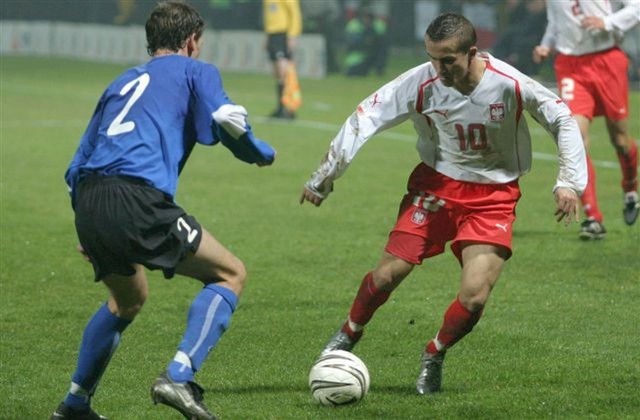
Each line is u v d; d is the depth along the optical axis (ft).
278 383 68.13
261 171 168.04
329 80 353.72
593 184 115.85
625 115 117.70
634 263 104.73
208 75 57.67
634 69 321.52
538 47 119.75
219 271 57.77
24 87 311.27
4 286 96.12
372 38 368.48
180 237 56.13
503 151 64.03
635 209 121.90
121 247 55.72
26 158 178.50
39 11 474.90
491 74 62.34
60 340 79.30
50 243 113.60
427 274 100.83
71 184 58.29
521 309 87.76
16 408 63.05
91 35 437.17
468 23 61.16
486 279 63.36
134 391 66.69
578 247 112.37
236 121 55.77
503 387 66.80
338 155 63.16
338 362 62.75
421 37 465.88
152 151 56.70
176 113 57.41
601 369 70.59
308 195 64.59
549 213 132.77
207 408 58.03
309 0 412.98
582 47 116.06
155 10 60.75
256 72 374.22
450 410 61.98
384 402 63.62
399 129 230.48
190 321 56.80
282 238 117.60
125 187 55.88
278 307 88.94
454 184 64.64
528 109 63.52
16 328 82.48
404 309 88.02
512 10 323.98
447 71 61.26
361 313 66.85
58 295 93.35
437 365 65.77
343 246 113.70
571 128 63.05
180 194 146.20
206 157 184.34
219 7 393.70
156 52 60.39
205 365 72.49
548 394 65.10
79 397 58.95
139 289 58.59
